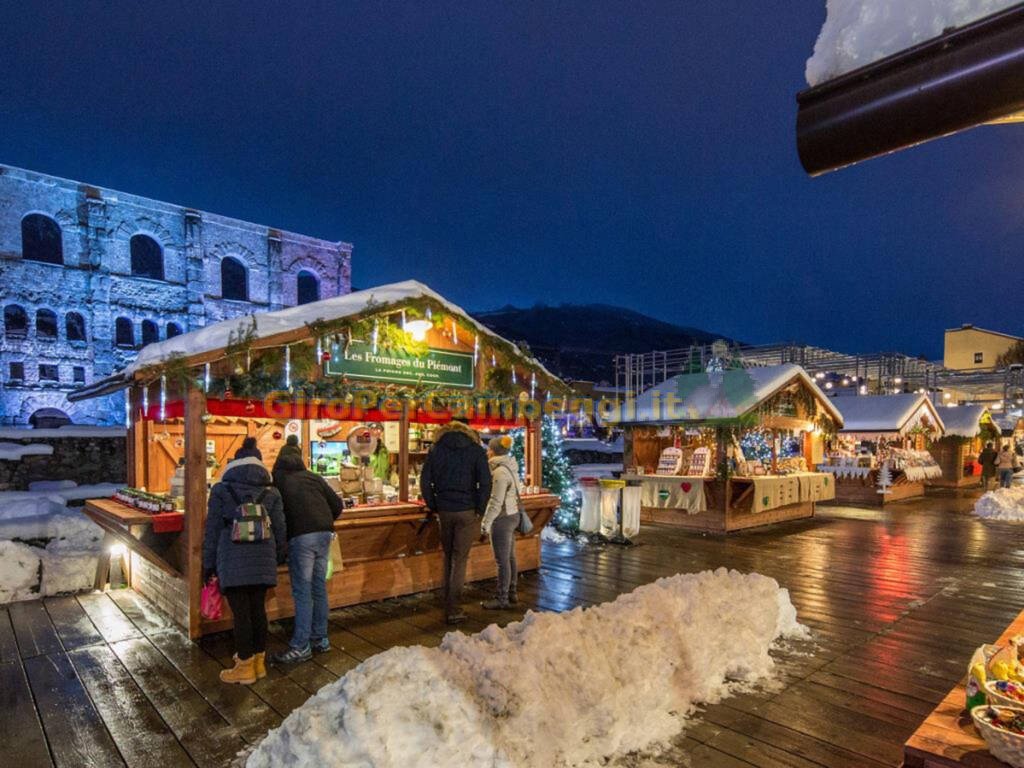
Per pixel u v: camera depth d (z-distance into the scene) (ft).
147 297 94.58
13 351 82.48
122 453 32.63
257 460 14.10
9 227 83.41
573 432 77.71
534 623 11.06
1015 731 6.78
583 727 9.75
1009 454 54.39
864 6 5.06
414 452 23.98
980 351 104.68
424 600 19.13
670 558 25.82
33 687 12.85
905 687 12.79
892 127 4.98
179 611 16.49
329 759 7.66
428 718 8.28
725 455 33.68
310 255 112.68
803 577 22.65
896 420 49.21
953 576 22.91
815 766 9.84
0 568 18.89
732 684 12.76
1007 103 4.40
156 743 10.65
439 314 20.25
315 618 14.87
